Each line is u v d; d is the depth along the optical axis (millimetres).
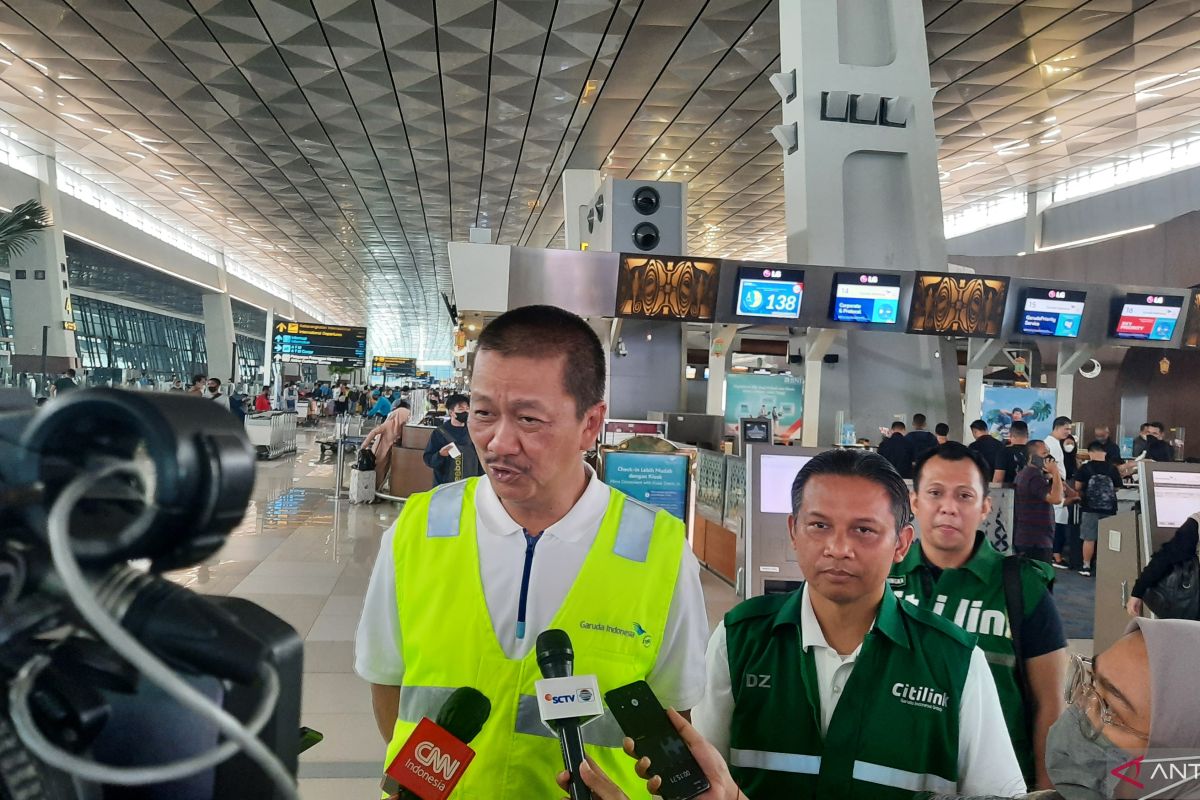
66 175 19188
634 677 1171
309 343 20094
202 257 28656
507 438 1099
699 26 10383
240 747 387
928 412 8766
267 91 13078
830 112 8227
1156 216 16391
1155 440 8914
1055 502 6293
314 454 16469
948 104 13664
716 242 26469
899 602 1380
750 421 7109
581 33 10609
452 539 1233
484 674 1152
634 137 15227
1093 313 8695
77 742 452
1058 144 16031
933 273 8062
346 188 19688
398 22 10297
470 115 14023
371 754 3051
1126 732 696
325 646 4344
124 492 379
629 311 8000
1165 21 10398
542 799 1111
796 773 1347
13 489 388
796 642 1399
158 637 412
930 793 1163
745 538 2988
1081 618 5812
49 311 17562
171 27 10688
